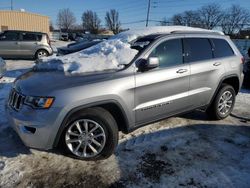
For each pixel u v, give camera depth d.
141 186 3.11
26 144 3.30
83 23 86.75
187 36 4.44
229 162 3.66
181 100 4.26
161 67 3.99
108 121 3.46
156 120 4.07
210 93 4.75
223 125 4.98
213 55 4.81
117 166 3.48
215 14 65.19
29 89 3.35
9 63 13.43
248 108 6.18
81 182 3.15
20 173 3.27
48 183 3.11
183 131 4.62
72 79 3.38
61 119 3.20
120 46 4.15
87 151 3.57
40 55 14.71
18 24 38.94
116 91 3.44
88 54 4.25
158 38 4.05
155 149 3.95
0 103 5.89
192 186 3.13
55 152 3.77
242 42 28.28
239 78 5.27
